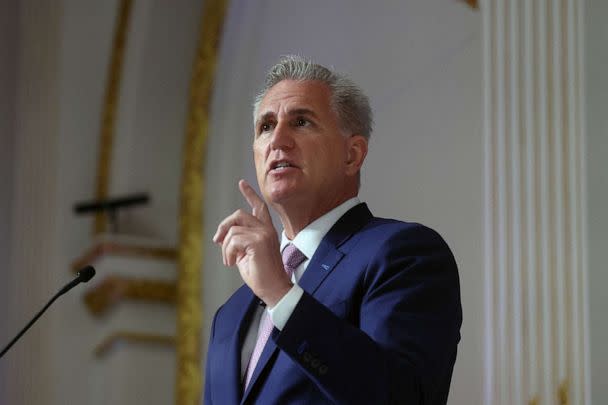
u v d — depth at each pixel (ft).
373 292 16.65
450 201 40.29
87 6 61.11
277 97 19.08
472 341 38.34
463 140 40.09
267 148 18.52
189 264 56.08
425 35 43.14
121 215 58.65
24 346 57.21
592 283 32.65
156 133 59.16
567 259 33.32
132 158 58.95
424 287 16.61
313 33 50.72
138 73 59.00
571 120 33.99
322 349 15.17
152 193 58.75
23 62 61.57
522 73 35.70
